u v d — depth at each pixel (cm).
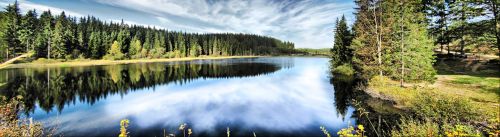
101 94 2112
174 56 9438
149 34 9594
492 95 1302
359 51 2117
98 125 1275
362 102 1556
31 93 2117
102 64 5634
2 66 4462
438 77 2094
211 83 2775
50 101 1831
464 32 2614
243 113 1482
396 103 1409
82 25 7612
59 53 5750
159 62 6875
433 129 598
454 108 822
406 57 1733
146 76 3431
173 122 1318
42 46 5594
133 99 1906
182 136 1102
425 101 998
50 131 1157
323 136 1085
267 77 3319
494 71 2098
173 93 2159
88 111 1552
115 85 2609
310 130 1167
